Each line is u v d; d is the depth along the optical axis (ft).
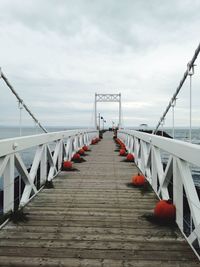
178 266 7.52
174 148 9.99
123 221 10.87
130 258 7.97
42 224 10.43
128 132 34.78
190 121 12.97
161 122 24.17
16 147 10.85
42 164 16.19
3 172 10.64
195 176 45.11
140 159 22.52
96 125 91.20
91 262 7.74
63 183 17.40
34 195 14.20
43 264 7.62
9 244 8.77
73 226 10.30
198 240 8.07
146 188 15.93
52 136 17.69
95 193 15.10
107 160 27.91
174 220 10.50
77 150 32.04
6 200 10.73
